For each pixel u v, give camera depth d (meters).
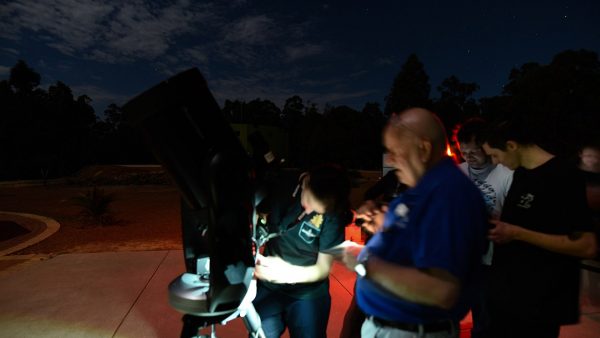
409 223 1.24
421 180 1.27
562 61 24.75
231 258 1.20
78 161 39.53
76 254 5.70
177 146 1.22
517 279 1.74
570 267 1.68
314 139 36.12
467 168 2.50
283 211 1.95
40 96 42.00
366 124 34.94
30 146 37.81
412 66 33.47
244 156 1.38
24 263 5.53
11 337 3.14
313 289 1.95
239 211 1.25
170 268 4.98
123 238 7.63
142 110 1.18
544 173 1.70
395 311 1.32
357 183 22.58
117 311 3.62
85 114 44.09
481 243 1.19
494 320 1.87
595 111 20.48
